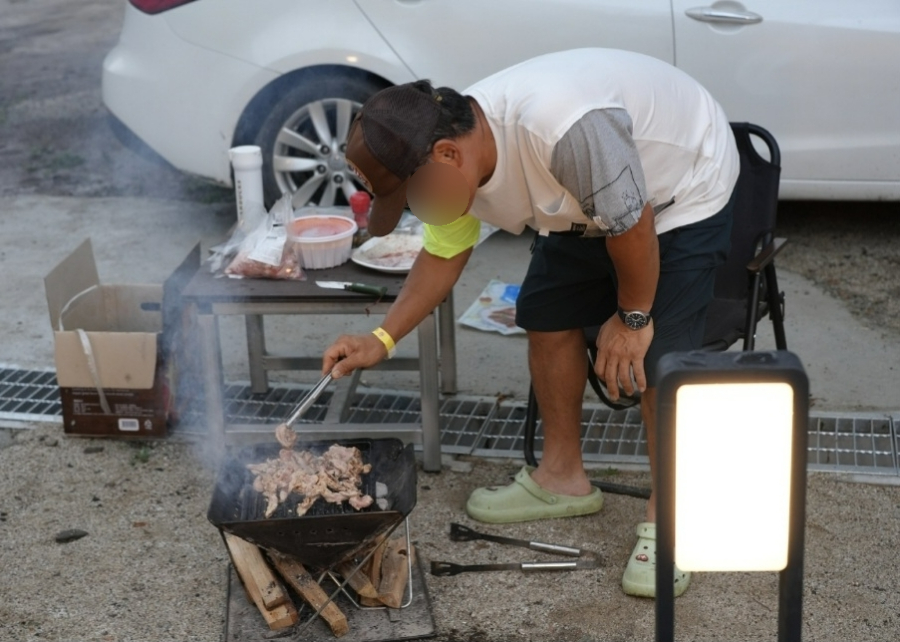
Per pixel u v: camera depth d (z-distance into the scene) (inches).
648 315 92.7
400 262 124.0
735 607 101.7
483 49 178.4
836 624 98.7
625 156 82.7
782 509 58.0
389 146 79.5
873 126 176.4
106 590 106.2
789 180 181.3
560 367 111.0
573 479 117.2
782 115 177.3
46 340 163.3
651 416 103.5
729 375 55.4
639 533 106.6
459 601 103.5
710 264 100.1
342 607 101.7
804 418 56.1
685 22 174.1
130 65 189.9
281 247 122.3
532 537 113.7
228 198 228.7
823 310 167.2
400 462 101.9
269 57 182.1
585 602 103.0
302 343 161.3
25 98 317.7
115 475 126.9
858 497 119.0
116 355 129.0
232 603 102.3
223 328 167.5
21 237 206.5
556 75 85.4
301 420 139.3
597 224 84.4
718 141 99.4
